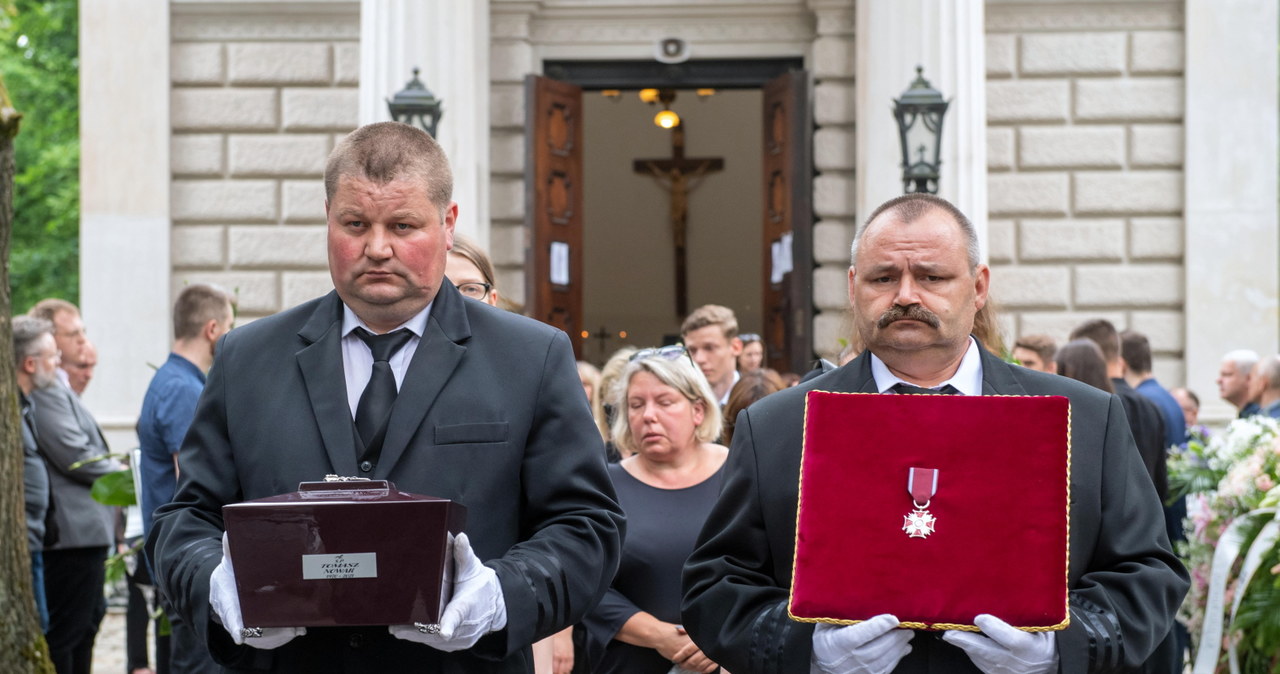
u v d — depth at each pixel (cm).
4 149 571
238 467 313
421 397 307
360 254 300
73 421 771
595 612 476
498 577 287
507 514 310
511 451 310
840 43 1263
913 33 1142
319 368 312
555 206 1277
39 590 709
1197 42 1250
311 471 305
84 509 770
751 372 625
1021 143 1267
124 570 736
